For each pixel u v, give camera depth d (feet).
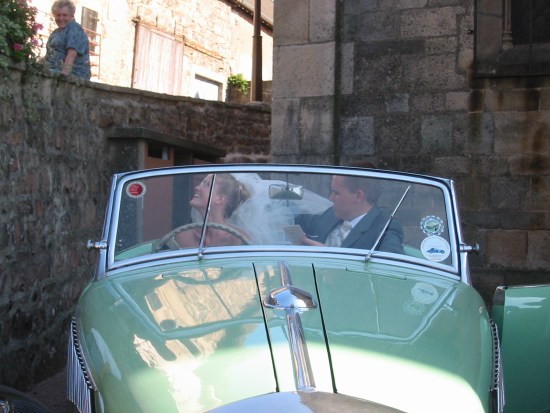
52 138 19.34
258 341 7.39
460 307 8.98
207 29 59.62
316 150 23.76
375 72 23.39
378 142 23.40
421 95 23.03
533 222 22.18
